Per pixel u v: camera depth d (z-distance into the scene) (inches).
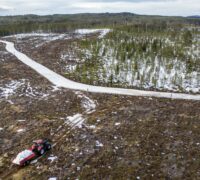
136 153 1021.2
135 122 1237.1
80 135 1144.2
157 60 2397.9
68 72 2070.6
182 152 1022.4
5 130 1218.0
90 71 2081.7
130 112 1346.0
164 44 2802.7
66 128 1207.6
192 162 969.5
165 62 2309.3
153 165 960.9
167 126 1199.6
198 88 1811.0
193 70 2162.9
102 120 1264.8
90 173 932.6
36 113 1358.3
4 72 2015.3
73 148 1063.6
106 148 1052.5
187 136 1122.0
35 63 2309.3
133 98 1565.0
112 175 919.7
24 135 1169.4
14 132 1197.1
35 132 1184.2
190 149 1037.8
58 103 1471.5
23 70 2084.2
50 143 1105.4
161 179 898.1
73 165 973.2
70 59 2432.3
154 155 1010.1
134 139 1104.2
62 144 1095.0
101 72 2105.1
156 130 1167.0
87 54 2600.9
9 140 1144.2
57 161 999.6
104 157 1004.6
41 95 1594.5
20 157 987.3
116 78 1977.1
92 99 1539.1
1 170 976.9
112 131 1163.9
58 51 2711.6
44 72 2055.9
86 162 984.3
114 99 1541.6
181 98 1589.6
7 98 1544.0
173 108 1405.0
